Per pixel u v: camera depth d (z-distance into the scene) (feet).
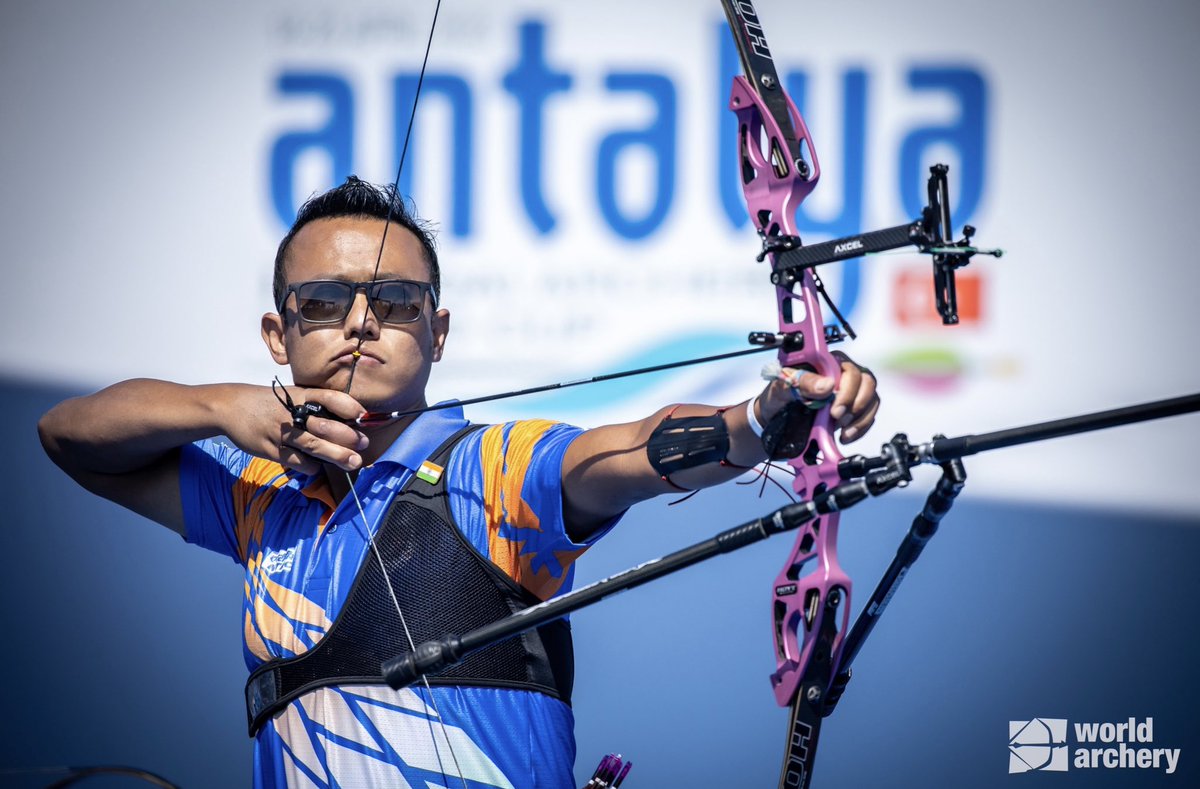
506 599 22.41
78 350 43.98
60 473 43.96
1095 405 42.16
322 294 23.81
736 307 42.88
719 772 42.27
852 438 20.16
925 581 42.42
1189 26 42.42
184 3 44.32
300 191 44.01
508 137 43.34
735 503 43.37
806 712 20.01
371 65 43.80
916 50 42.78
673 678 42.63
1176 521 41.88
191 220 44.11
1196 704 41.65
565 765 22.61
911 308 42.39
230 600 43.75
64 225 44.16
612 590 18.93
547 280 43.16
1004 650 42.11
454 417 24.56
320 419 22.70
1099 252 42.32
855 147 42.75
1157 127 42.37
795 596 20.31
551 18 43.39
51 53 44.32
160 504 26.58
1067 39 42.55
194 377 43.93
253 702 23.36
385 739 21.74
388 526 22.72
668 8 43.21
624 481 20.95
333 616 22.53
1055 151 42.52
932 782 41.86
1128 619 41.93
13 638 43.45
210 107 44.19
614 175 43.21
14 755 43.11
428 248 25.50
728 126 43.04
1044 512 42.22
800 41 42.91
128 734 43.27
